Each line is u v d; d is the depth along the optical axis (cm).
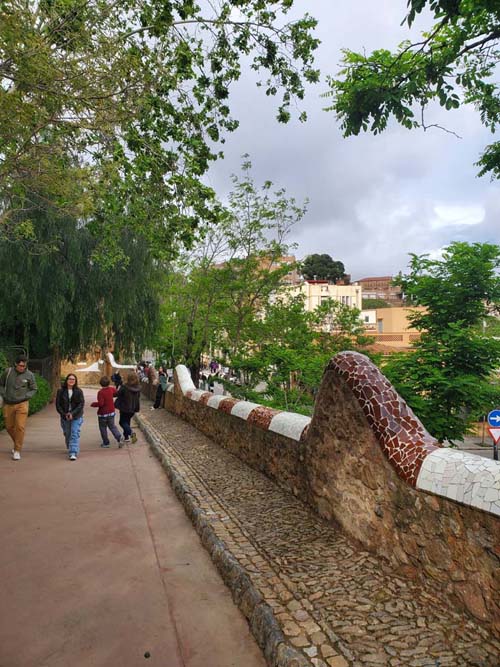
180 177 814
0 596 341
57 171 848
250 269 1702
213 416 942
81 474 741
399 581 312
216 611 323
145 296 2033
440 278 927
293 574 335
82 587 356
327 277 7738
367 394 367
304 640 256
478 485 258
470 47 634
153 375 2227
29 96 729
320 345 1614
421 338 927
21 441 849
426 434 339
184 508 548
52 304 1744
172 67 799
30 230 1172
